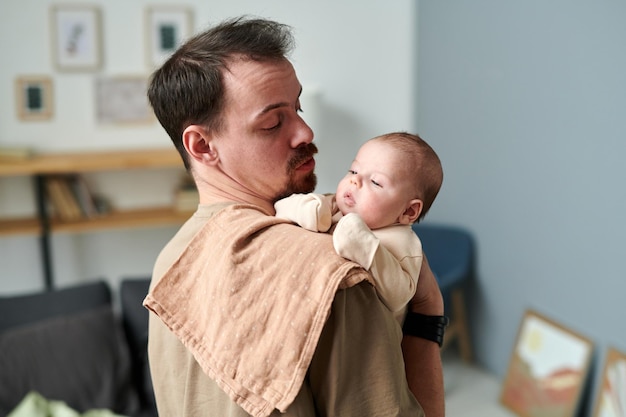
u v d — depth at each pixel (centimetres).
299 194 101
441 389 106
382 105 454
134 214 409
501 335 380
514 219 360
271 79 97
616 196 289
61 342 288
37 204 405
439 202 429
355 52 442
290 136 101
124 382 291
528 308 353
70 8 388
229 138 99
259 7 418
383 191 107
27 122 393
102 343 293
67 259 416
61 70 393
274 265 87
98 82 400
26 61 387
